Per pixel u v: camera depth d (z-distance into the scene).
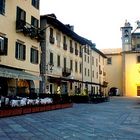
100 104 38.81
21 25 28.38
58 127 14.33
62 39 43.41
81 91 52.59
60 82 41.16
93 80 63.22
